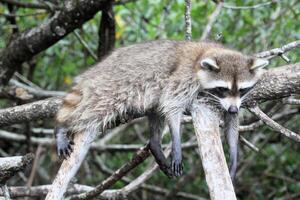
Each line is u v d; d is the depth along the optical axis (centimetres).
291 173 1418
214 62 791
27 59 1070
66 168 768
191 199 1358
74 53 1322
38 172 1316
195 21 1220
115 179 841
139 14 1247
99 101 806
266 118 782
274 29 1189
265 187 1409
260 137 1358
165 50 817
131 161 823
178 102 796
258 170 1426
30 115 920
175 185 1326
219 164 635
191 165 1395
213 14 1035
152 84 806
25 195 987
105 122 809
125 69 810
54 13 1073
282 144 1431
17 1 1154
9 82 1124
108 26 1085
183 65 805
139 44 834
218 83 786
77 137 804
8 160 727
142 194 1406
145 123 1453
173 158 770
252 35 1268
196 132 670
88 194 866
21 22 1252
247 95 787
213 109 774
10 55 1057
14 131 1318
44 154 1306
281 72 752
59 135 800
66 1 1002
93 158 1355
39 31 1030
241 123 1061
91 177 1373
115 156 1433
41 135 1318
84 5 985
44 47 1042
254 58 816
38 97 1204
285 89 752
